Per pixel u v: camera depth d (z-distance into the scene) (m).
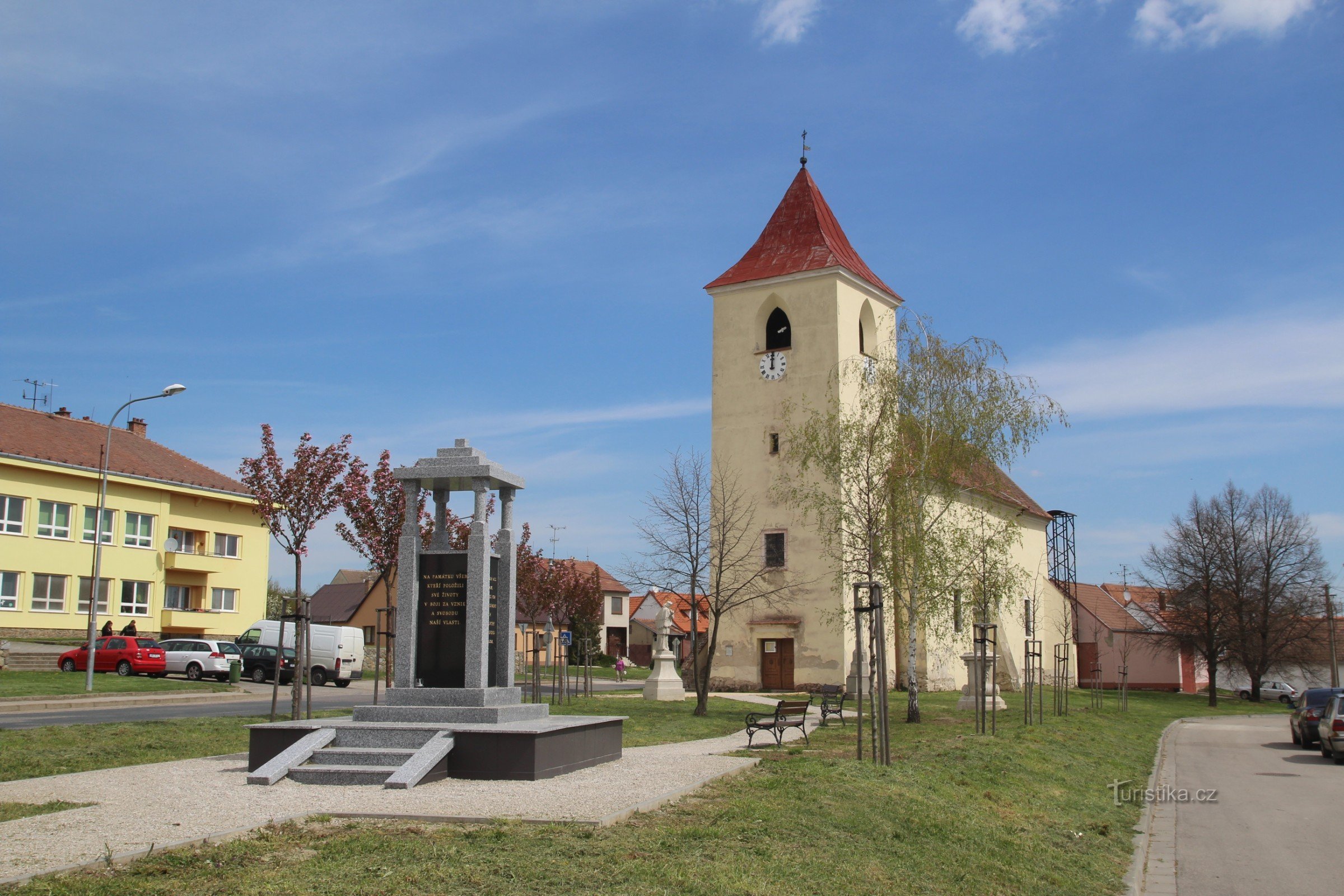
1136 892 11.34
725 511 41.84
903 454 30.44
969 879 10.77
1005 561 30.89
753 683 45.34
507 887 8.59
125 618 53.12
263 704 32.19
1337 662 67.06
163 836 10.23
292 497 23.55
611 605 101.06
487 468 17.27
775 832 10.91
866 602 31.50
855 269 48.31
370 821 11.05
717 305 49.25
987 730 26.61
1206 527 62.62
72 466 50.28
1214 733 36.00
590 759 16.14
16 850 9.62
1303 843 14.32
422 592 17.44
